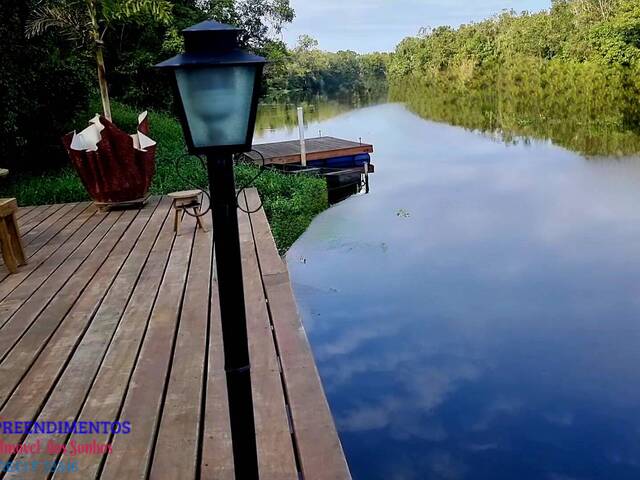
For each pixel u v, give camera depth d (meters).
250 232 4.74
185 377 2.52
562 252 6.48
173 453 2.01
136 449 2.04
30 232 5.10
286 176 9.30
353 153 10.98
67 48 11.09
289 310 3.17
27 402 2.36
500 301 5.25
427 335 4.68
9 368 2.65
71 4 8.02
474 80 36.56
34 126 8.02
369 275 5.96
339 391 3.93
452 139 16.25
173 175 7.67
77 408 2.31
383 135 17.97
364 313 5.07
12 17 7.41
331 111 29.36
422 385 4.00
